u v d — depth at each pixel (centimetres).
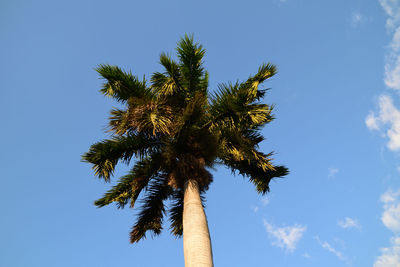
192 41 1153
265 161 1134
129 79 1124
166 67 1107
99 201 1052
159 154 1088
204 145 1042
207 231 869
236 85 1064
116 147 1037
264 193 1248
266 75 1128
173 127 1034
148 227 1122
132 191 1066
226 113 1066
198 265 777
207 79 1252
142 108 1021
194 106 962
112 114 1080
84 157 1023
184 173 999
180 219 1152
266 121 1197
